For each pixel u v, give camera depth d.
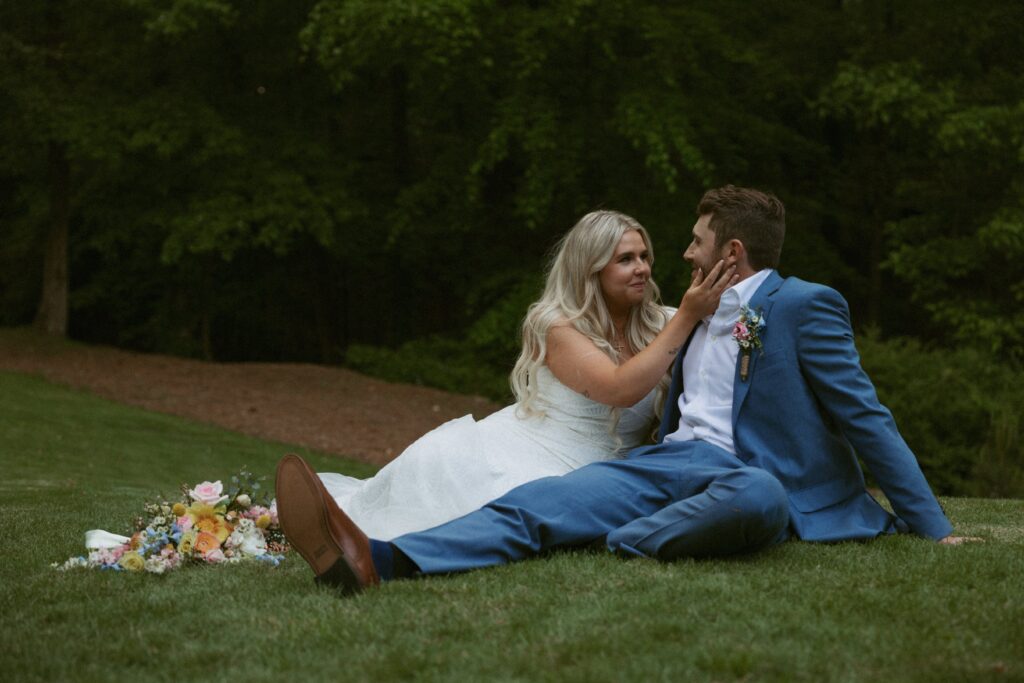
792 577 3.15
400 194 19.08
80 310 24.25
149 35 16.52
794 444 3.72
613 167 17.31
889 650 2.48
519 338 4.13
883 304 20.17
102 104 17.50
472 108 18.84
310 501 3.15
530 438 3.90
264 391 15.89
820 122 19.03
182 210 18.52
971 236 15.37
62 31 17.58
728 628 2.65
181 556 3.66
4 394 13.48
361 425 14.08
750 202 3.85
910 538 3.71
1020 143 14.12
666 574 3.18
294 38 18.88
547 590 3.04
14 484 8.07
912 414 10.29
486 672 2.39
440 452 3.79
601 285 4.00
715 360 3.86
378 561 3.27
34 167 19.64
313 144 18.56
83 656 2.60
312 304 24.05
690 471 3.60
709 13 16.80
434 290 21.80
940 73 16.11
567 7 14.99
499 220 19.55
